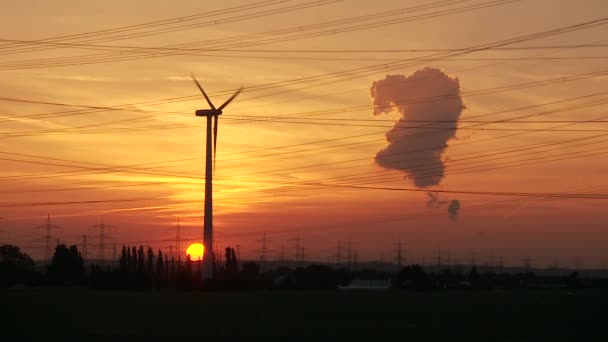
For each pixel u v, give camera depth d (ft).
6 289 291.58
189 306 205.26
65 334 140.67
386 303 222.07
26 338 134.31
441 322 172.04
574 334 146.30
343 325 162.30
